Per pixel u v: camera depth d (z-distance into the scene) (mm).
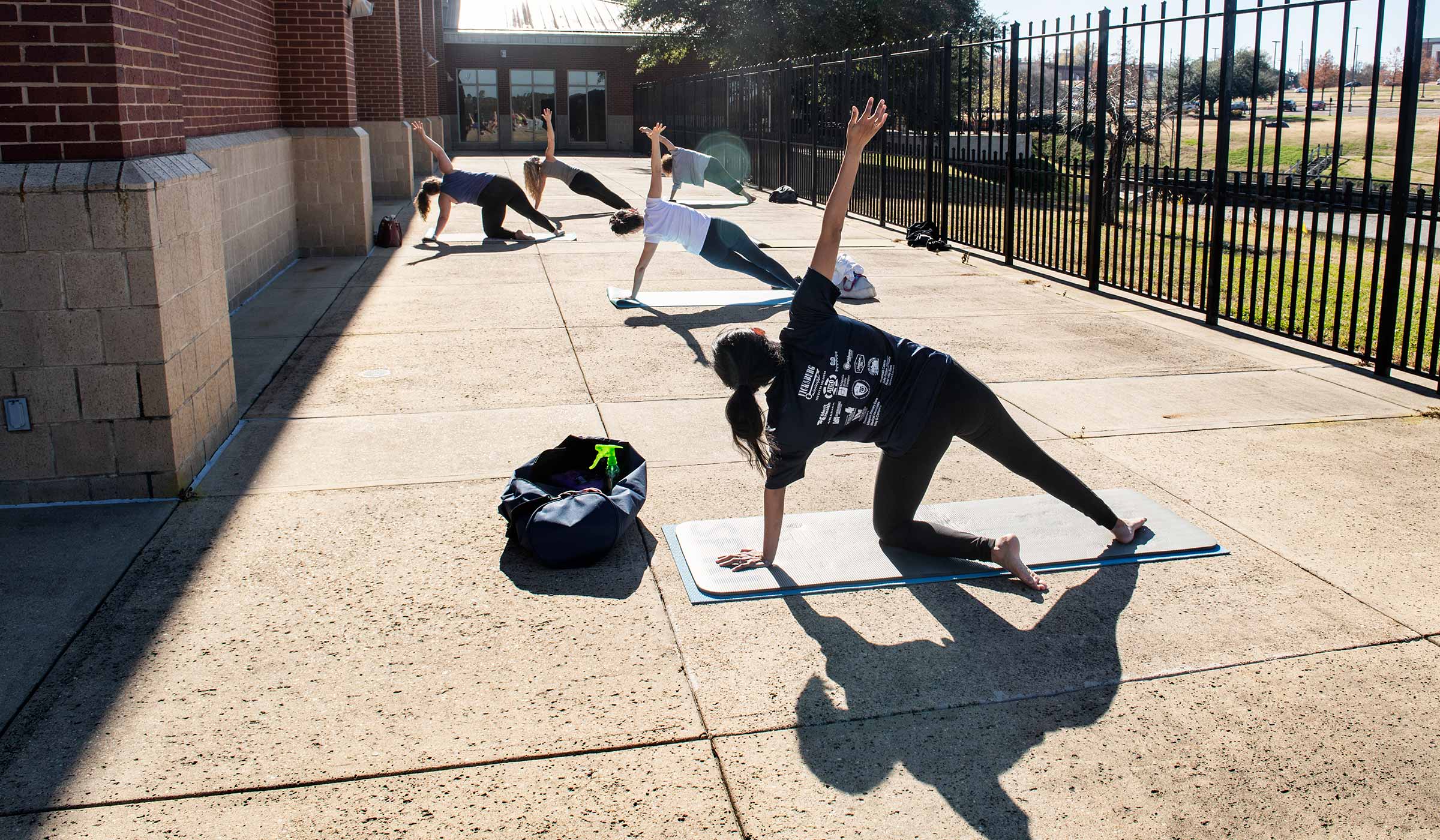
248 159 9664
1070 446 5383
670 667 3303
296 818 2596
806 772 2793
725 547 4121
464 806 2648
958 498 4680
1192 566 4008
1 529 4305
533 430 5641
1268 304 8680
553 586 3854
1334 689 3172
